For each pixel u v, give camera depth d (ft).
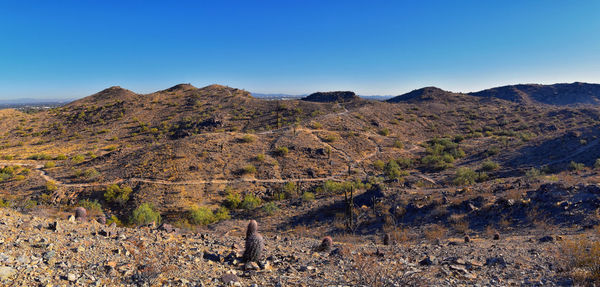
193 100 499.10
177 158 214.28
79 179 191.21
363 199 98.02
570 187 62.49
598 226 44.09
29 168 223.71
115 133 375.86
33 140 363.15
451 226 65.36
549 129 348.18
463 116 451.12
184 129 371.56
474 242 41.88
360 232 74.02
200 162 210.18
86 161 235.61
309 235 78.07
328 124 341.41
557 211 56.08
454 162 243.60
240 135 271.49
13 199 159.22
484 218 64.18
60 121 434.30
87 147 321.11
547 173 166.81
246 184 187.73
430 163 243.81
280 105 454.81
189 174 193.47
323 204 105.60
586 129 239.09
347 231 76.13
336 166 228.43
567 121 364.99
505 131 358.02
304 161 229.66
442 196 83.87
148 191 169.68
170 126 389.19
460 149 272.92
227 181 189.78
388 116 415.03
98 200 165.78
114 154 241.96
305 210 104.32
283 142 258.78
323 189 169.27
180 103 492.54
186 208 151.33
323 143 273.13
